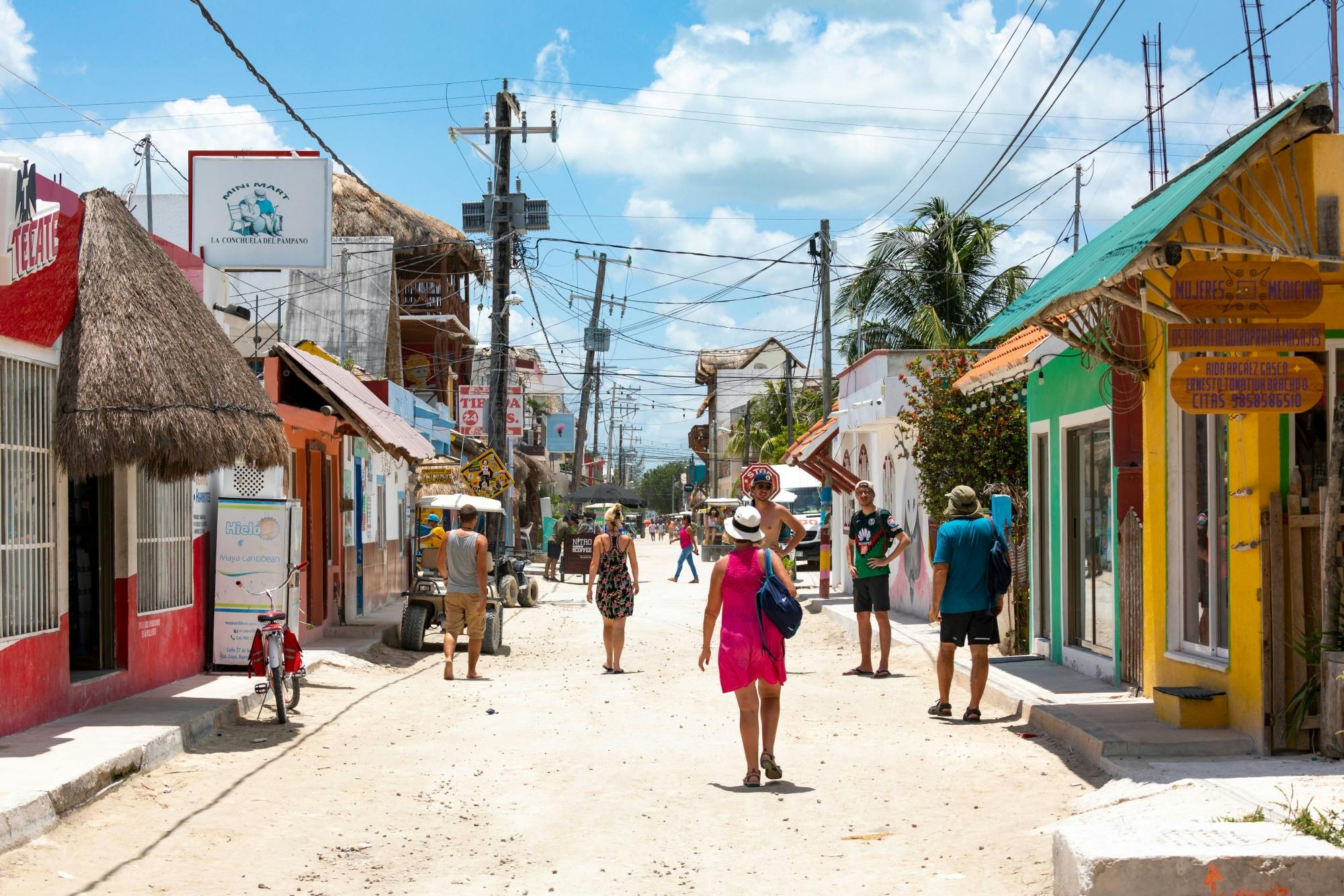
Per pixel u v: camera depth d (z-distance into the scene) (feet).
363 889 19.98
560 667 51.29
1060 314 35.01
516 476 130.21
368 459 72.43
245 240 70.08
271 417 34.86
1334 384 27.76
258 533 42.96
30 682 30.30
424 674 48.88
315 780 28.04
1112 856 17.26
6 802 21.95
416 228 129.80
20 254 27.35
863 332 115.03
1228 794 22.79
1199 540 32.50
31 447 30.53
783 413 202.49
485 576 47.73
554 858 21.85
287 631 36.91
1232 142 30.07
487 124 88.69
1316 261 26.21
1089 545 42.09
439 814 25.04
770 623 27.37
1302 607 27.04
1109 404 37.83
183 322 33.37
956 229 113.39
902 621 64.59
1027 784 26.86
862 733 33.65
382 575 78.64
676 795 26.53
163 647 39.40
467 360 146.61
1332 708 26.07
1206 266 26.84
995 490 50.21
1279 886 17.11
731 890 19.90
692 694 42.04
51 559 31.63
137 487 37.52
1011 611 48.34
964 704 38.65
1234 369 26.63
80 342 31.42
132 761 27.40
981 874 20.39
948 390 56.90
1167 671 33.30
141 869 20.72
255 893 19.61
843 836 23.04
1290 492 27.12
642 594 102.47
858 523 46.16
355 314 114.83
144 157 76.74
